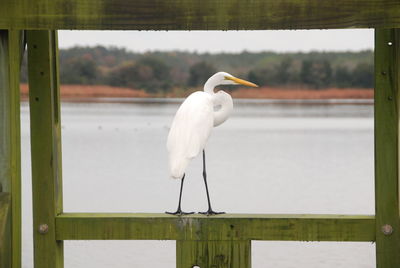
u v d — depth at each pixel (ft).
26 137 113.19
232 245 25.27
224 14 21.45
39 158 25.50
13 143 22.77
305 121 180.45
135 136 128.88
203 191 64.39
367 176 74.33
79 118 195.83
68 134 133.39
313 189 65.57
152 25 21.57
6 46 22.21
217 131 140.87
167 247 44.01
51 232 25.59
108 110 259.39
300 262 41.37
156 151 100.89
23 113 165.37
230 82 31.09
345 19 21.25
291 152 98.78
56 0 21.53
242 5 21.38
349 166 82.94
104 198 60.23
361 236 25.09
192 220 25.18
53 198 25.59
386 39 24.18
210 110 28.60
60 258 26.48
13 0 21.57
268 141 116.98
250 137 125.59
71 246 44.27
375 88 24.54
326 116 210.18
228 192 64.03
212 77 31.22
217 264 25.38
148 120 186.19
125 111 251.39
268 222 25.13
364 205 57.62
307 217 25.17
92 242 45.27
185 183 69.26
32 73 25.23
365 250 43.75
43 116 25.36
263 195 62.49
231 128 150.00
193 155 27.30
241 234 25.18
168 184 68.23
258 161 88.22
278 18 21.38
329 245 45.09
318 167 82.17
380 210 24.84
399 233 24.80
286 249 44.29
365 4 21.13
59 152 26.48
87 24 21.58
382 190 24.79
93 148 105.19
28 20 21.63
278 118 196.54
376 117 24.61
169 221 25.29
